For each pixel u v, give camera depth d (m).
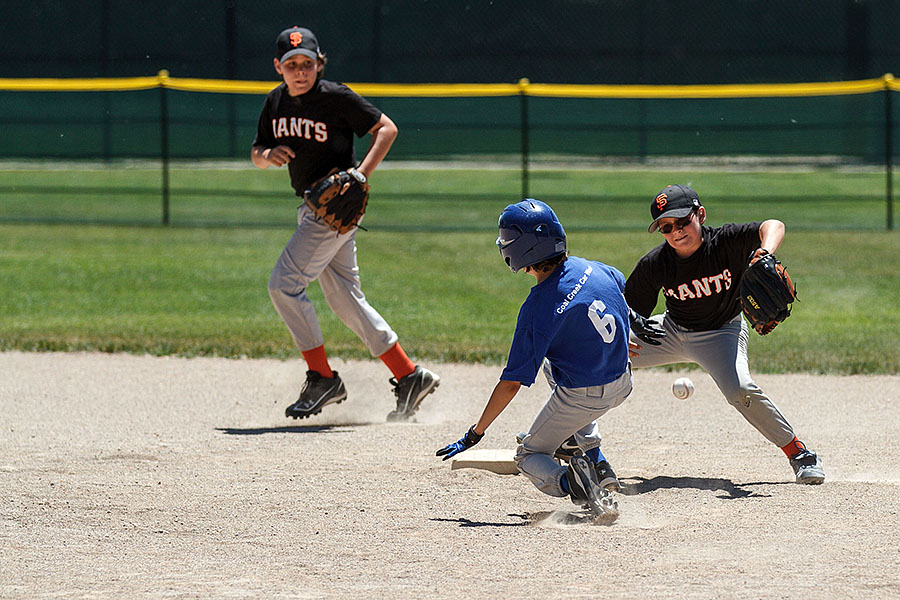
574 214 77.19
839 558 16.17
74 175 95.75
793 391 31.91
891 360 35.47
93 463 23.41
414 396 28.64
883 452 24.64
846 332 40.75
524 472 19.27
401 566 16.36
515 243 18.20
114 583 15.64
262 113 28.39
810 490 20.73
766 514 19.00
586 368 18.38
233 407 30.12
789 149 102.38
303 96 27.31
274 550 17.38
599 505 18.38
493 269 56.25
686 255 21.50
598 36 112.69
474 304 47.06
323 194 26.84
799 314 45.09
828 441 25.88
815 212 78.19
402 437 26.33
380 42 114.19
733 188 86.94
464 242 65.38
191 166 100.88
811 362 35.31
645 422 28.11
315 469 22.91
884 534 17.55
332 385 28.23
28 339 38.78
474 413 29.50
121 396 31.31
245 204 83.88
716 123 104.56
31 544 17.80
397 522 18.95
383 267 56.31
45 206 82.06
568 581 15.39
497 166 99.56
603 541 17.53
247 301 47.69
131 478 22.11
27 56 113.00
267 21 113.56
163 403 30.47
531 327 18.17
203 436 26.42
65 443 25.48
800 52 110.75
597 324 18.28
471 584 15.34
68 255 59.81
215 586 15.43
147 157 93.75
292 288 27.72
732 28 111.38
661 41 112.38
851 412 29.19
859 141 102.00
